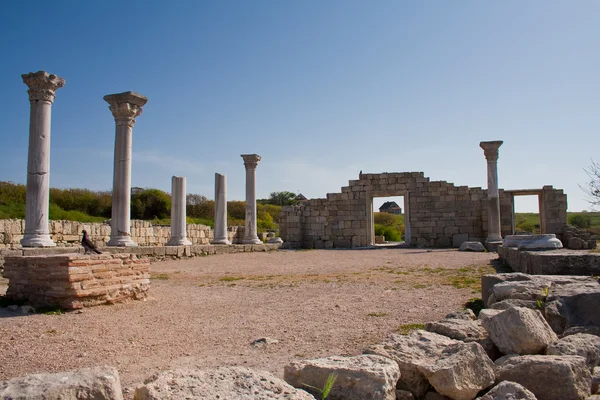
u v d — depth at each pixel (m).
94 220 35.66
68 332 7.95
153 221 41.03
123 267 10.92
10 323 8.56
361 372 4.49
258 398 3.87
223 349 7.01
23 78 16.91
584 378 4.73
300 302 10.72
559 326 7.01
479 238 31.78
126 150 20.12
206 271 17.61
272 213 57.38
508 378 4.84
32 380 3.64
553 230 30.06
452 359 4.89
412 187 32.75
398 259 20.92
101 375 3.77
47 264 9.92
